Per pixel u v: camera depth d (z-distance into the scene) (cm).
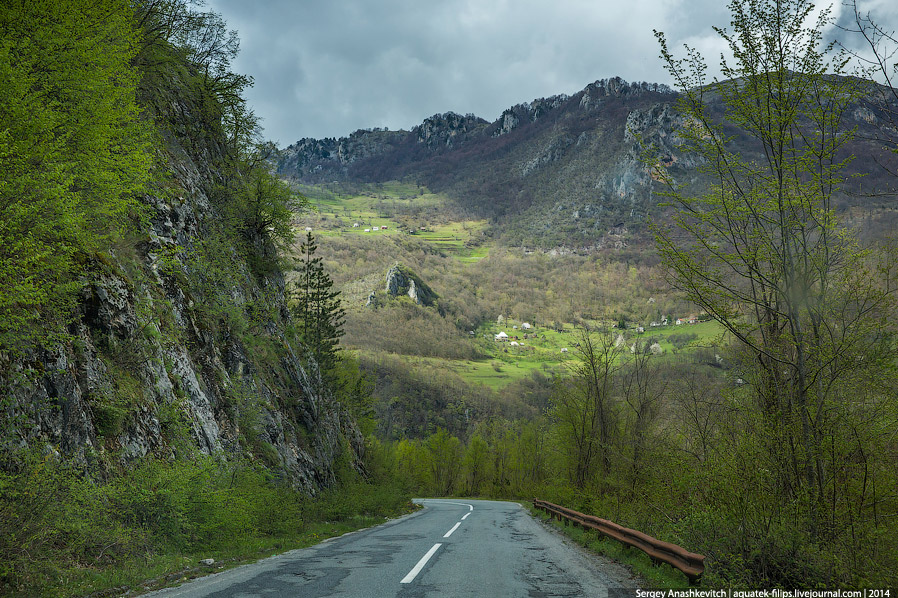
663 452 1185
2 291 795
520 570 904
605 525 1308
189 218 2175
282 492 1820
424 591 706
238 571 879
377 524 2208
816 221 823
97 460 1065
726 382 1066
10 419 868
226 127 3278
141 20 2252
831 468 795
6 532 690
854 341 799
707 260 902
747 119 862
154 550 977
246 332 2583
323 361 4884
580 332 3042
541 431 6512
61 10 1073
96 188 1062
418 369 18088
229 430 1927
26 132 873
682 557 786
